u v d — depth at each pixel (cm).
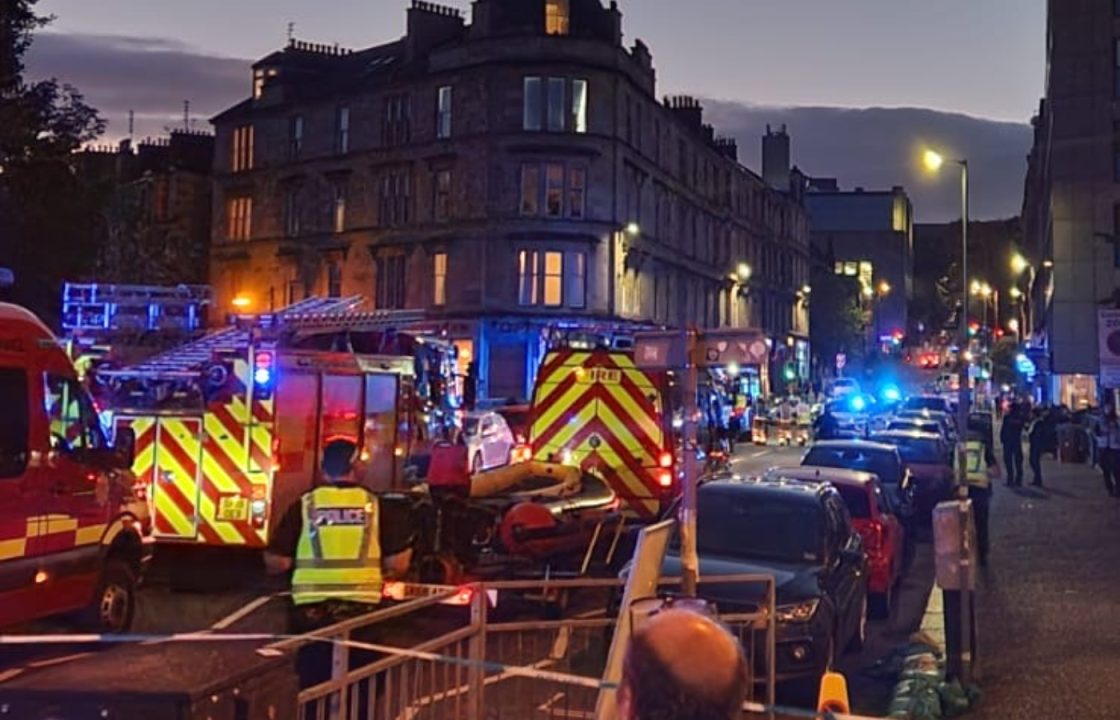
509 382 4691
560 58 4719
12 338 905
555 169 4738
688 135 5847
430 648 657
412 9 5206
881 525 1335
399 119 5091
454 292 4809
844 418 3838
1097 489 2702
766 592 931
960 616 894
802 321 8400
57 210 2511
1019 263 7738
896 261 12688
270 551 1066
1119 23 5691
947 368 10862
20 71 2436
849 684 990
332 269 5309
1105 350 2498
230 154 5803
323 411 1459
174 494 1347
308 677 848
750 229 7050
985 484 1561
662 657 232
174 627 1077
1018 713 836
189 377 1353
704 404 2942
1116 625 1137
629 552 1505
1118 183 5684
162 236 5212
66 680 322
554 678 538
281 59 5672
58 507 934
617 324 4719
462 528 1212
